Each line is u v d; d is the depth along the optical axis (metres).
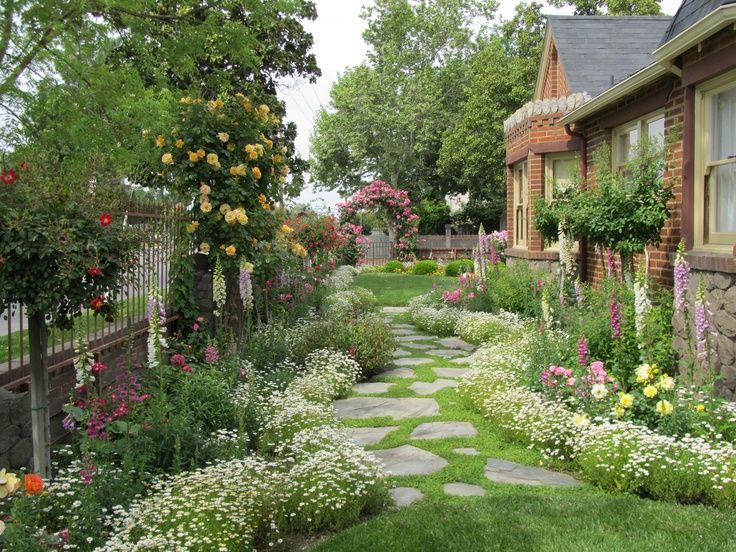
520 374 6.29
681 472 3.91
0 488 2.40
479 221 35.62
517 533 3.45
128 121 6.85
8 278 3.22
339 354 7.42
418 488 4.30
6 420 3.84
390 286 19.16
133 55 9.55
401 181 37.16
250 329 7.66
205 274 7.56
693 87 6.12
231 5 8.80
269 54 17.84
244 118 7.70
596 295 8.34
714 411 4.54
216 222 7.36
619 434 4.34
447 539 3.42
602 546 3.27
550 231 9.69
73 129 6.04
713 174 6.00
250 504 3.60
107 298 3.62
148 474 3.98
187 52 8.27
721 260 5.27
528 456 4.88
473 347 9.69
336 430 4.89
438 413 6.17
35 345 3.56
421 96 35.41
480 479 4.40
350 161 37.91
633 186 7.27
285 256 8.90
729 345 5.23
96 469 3.63
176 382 5.56
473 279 12.67
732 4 4.79
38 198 3.26
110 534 3.35
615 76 11.48
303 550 3.53
